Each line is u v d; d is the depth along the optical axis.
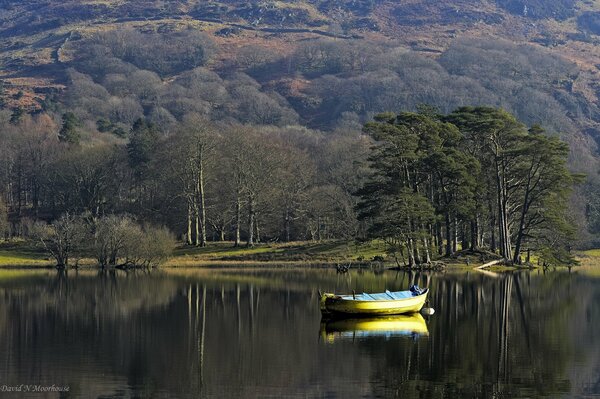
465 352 71.50
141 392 58.56
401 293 92.31
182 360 68.06
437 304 100.19
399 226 138.38
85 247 162.75
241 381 61.31
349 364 66.69
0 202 196.75
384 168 142.88
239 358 68.62
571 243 175.00
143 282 126.75
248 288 116.38
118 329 81.88
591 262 172.12
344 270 141.00
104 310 94.94
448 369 65.19
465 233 166.88
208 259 167.50
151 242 155.75
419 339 77.00
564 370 65.12
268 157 186.38
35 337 77.75
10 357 69.00
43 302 102.25
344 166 191.38
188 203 187.12
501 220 154.00
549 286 120.94
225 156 191.25
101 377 62.50
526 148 146.62
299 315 91.25
